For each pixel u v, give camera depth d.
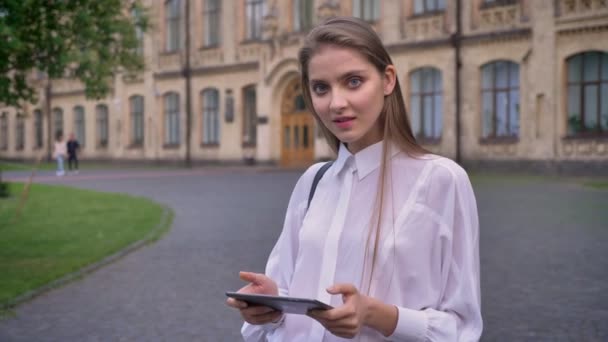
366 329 1.78
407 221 1.78
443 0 28.30
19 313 6.52
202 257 9.40
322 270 1.85
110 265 8.89
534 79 25.33
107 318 6.33
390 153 1.85
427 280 1.77
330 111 1.81
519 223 11.97
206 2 38.31
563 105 24.66
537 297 6.78
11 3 10.08
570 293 6.92
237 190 20.59
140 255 9.60
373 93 1.80
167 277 8.10
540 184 20.75
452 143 27.84
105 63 12.17
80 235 11.30
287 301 1.61
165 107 40.69
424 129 29.11
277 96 34.97
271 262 2.16
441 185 1.80
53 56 11.42
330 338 1.86
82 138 46.50
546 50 24.91
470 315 1.77
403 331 1.67
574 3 24.06
